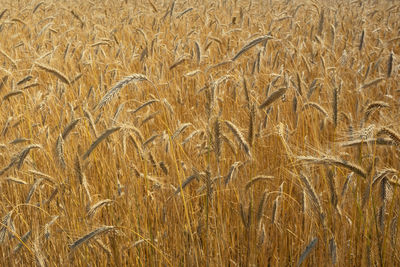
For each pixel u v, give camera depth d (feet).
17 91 17.35
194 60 24.93
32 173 12.34
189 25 36.32
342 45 28.73
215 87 11.08
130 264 11.98
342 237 10.83
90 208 11.28
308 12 42.63
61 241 12.17
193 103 21.56
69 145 14.89
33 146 12.61
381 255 9.66
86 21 38.58
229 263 12.32
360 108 16.08
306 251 9.72
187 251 11.60
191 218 12.35
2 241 11.14
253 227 10.77
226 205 12.57
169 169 13.99
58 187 12.17
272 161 14.33
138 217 12.51
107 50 30.42
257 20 36.88
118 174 14.46
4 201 14.40
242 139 11.09
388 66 18.02
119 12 43.86
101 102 10.64
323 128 15.97
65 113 16.93
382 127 9.51
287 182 13.46
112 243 11.76
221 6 44.32
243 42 27.35
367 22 38.27
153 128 18.63
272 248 12.10
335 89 12.26
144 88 21.76
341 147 10.82
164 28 34.50
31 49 26.55
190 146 14.93
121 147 13.51
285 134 13.83
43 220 13.06
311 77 21.76
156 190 13.12
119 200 13.16
